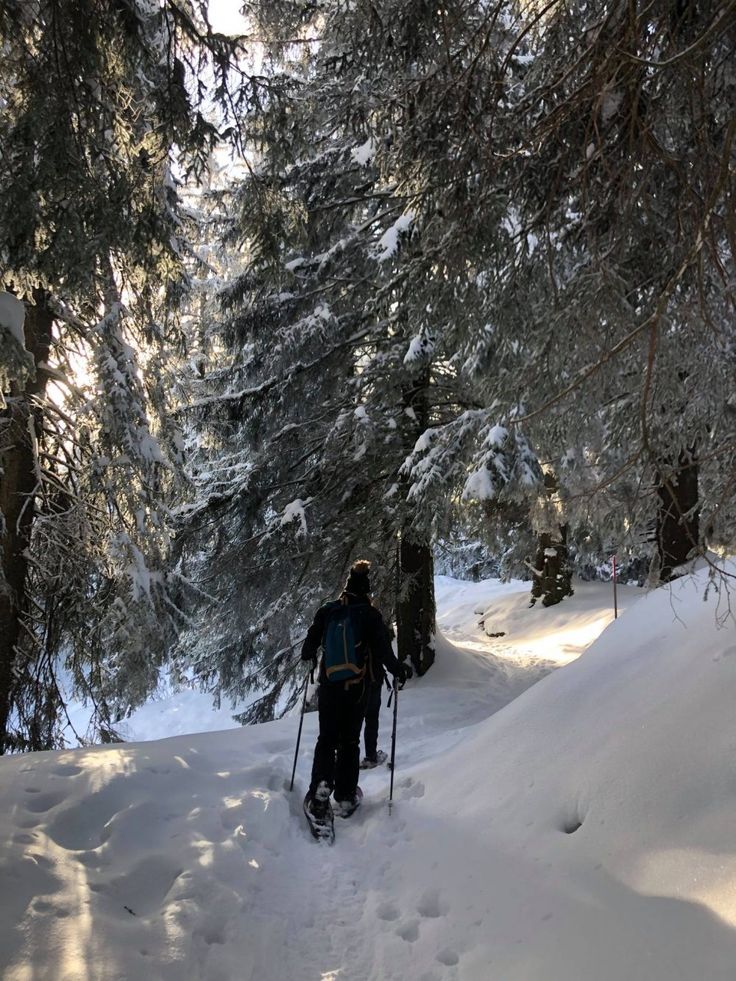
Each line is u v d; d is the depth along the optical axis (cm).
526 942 256
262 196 511
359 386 950
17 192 378
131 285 664
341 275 952
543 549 1956
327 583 973
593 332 382
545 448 501
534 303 450
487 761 425
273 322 990
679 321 402
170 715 1650
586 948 237
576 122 345
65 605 798
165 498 838
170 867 319
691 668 364
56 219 393
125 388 717
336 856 378
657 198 383
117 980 235
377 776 527
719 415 461
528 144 351
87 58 370
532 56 465
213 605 1070
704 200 291
